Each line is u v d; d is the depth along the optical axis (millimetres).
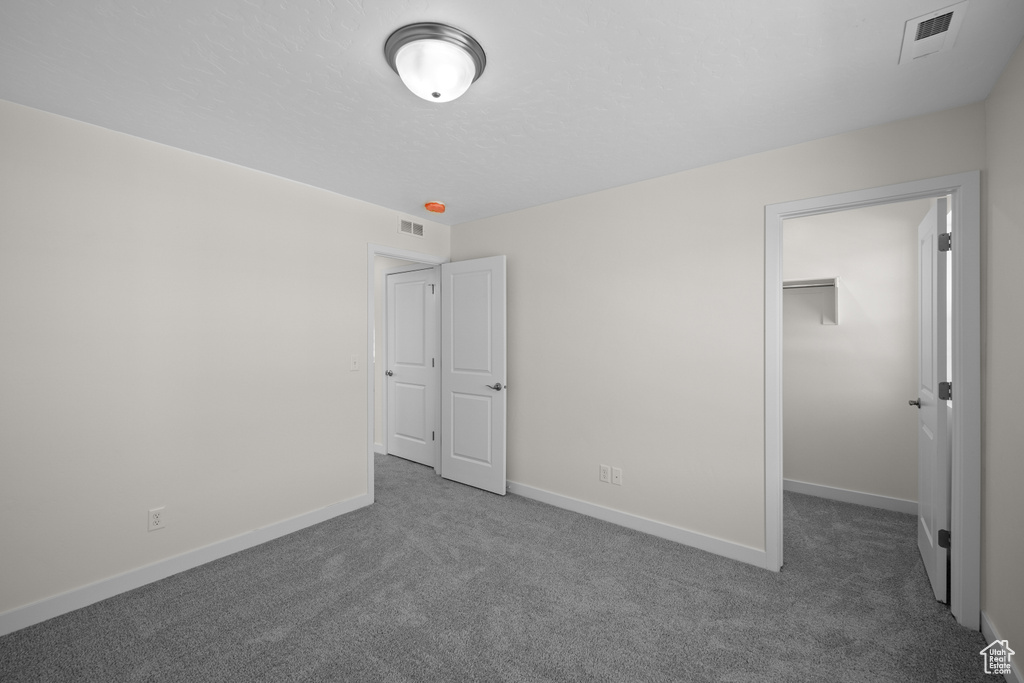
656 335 2768
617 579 2252
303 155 2432
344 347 3119
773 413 2359
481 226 3734
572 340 3168
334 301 3059
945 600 1979
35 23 1378
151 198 2248
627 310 2893
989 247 1769
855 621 1900
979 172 1832
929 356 2250
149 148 2240
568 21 1384
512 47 1512
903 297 3129
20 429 1881
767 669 1633
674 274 2693
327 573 2309
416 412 4395
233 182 2551
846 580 2229
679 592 2135
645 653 1720
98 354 2084
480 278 3600
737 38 1470
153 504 2250
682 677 1596
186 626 1877
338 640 1792
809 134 2176
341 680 1584
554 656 1704
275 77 1693
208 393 2451
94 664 1653
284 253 2787
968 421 1827
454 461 3805
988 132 1798
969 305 1828
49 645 1757
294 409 2836
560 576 2279
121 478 2148
